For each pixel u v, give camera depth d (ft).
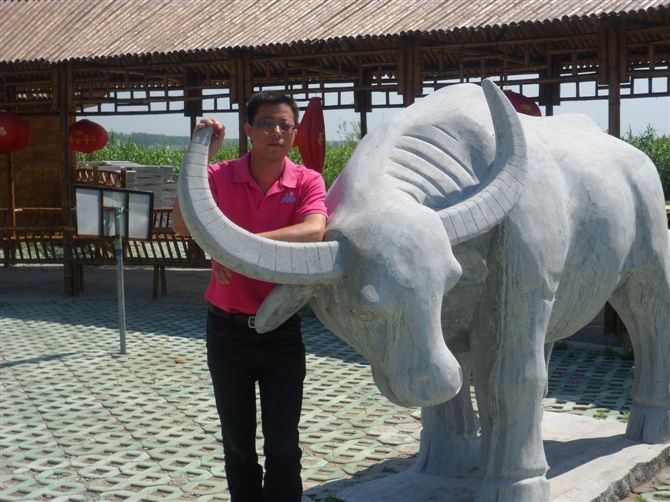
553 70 39.11
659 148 74.79
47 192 54.49
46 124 54.19
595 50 34.83
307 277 10.14
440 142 11.97
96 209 28.14
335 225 10.82
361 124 43.91
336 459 17.57
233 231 9.73
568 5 29.04
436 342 10.18
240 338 11.65
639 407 16.44
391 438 18.86
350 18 33.32
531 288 12.41
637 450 15.85
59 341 29.58
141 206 28.78
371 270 10.16
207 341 12.07
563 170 13.47
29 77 43.93
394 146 11.69
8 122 40.78
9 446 18.79
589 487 14.20
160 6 38.75
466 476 14.85
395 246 10.22
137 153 81.30
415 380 10.09
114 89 41.52
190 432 19.58
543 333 12.75
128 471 17.12
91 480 16.75
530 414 12.78
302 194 11.35
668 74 28.94
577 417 18.21
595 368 25.11
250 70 35.29
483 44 31.09
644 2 27.58
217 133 10.13
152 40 36.19
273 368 11.77
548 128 14.38
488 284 12.45
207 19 36.70
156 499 15.69
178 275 45.14
